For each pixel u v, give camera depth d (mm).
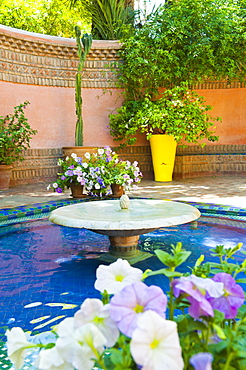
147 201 4207
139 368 689
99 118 10016
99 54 9703
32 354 1824
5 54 8422
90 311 777
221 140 10750
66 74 9602
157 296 742
